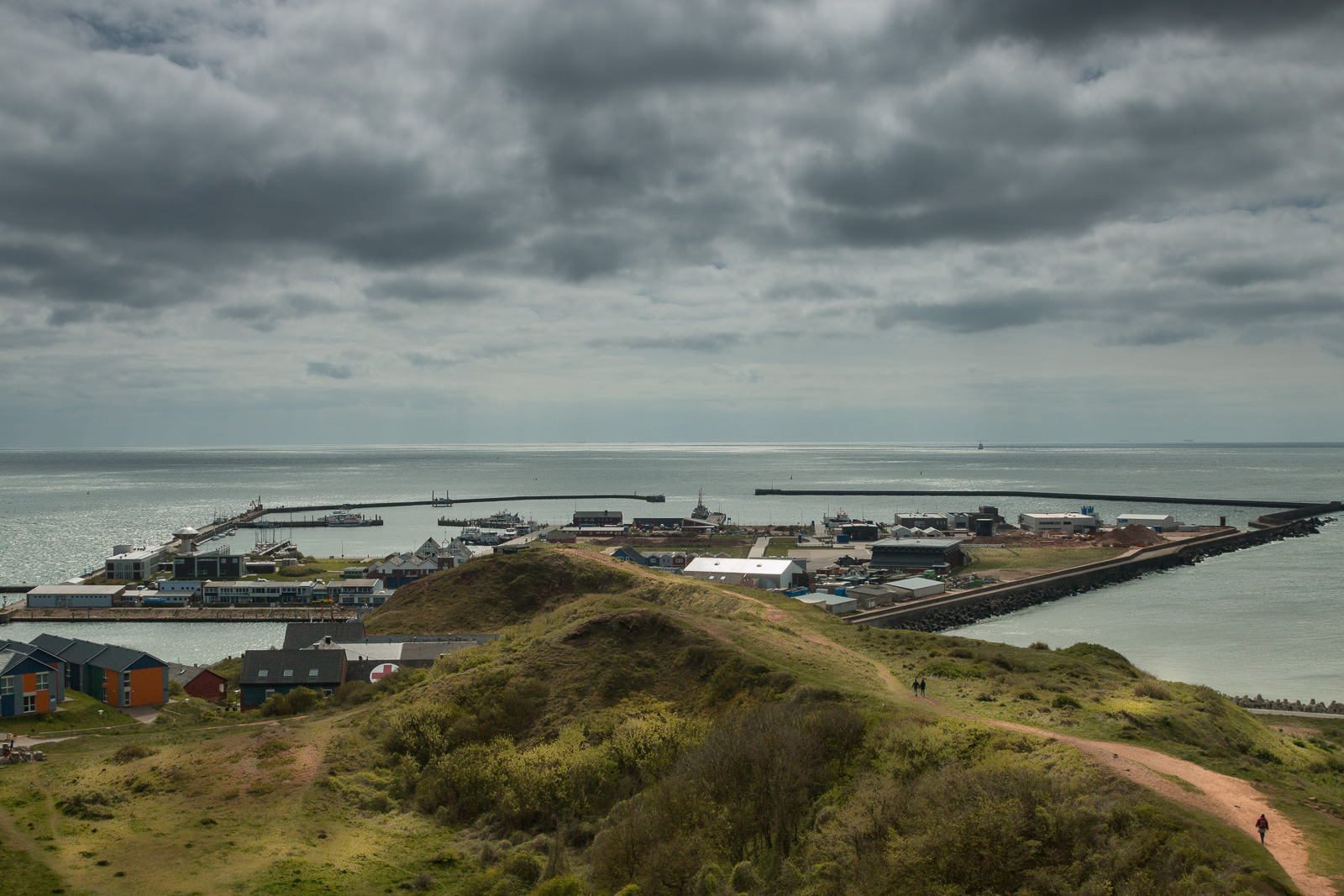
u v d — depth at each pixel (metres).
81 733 94.69
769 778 51.19
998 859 37.66
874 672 81.38
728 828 50.03
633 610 93.75
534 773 65.50
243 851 56.06
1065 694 69.25
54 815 61.56
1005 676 77.31
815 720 59.34
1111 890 34.75
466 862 57.22
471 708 80.62
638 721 69.62
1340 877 34.88
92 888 50.06
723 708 72.81
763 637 90.56
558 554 174.75
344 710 99.00
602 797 63.78
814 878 42.75
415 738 76.19
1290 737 77.44
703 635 87.38
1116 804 40.72
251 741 78.56
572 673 83.94
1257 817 41.03
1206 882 33.66
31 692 101.19
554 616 121.31
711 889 44.91
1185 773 47.34
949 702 67.31
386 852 58.41
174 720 104.44
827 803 50.91
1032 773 44.12
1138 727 60.12
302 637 135.12
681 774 55.28
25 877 50.94
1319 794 48.53
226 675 134.38
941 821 39.97
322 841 58.97
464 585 169.25
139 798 65.50
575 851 56.91
